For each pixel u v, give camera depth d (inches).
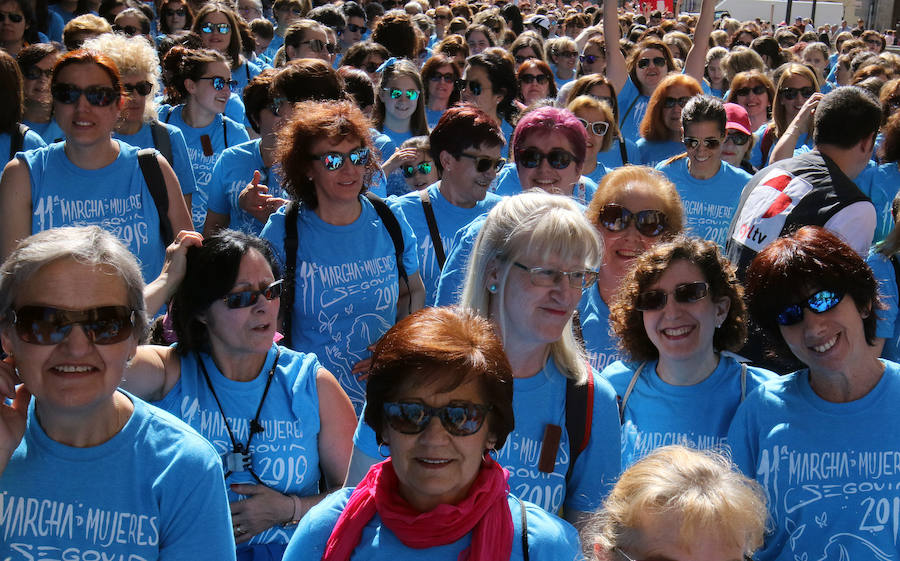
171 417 95.0
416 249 170.6
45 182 166.2
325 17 460.8
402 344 82.1
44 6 389.1
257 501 117.1
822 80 435.8
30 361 86.5
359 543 83.8
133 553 89.6
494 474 84.1
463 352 81.0
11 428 89.3
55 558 88.7
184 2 462.0
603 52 410.6
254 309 117.6
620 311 132.0
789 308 109.3
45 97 238.2
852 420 108.9
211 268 117.1
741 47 395.9
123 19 376.8
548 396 108.6
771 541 112.1
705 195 225.9
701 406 125.6
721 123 221.6
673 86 259.6
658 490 83.3
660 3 1085.1
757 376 127.2
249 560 116.6
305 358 124.6
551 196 113.0
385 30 362.6
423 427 81.0
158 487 90.6
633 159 261.7
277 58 344.2
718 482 84.0
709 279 124.8
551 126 172.1
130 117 207.6
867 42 681.6
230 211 201.8
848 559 106.9
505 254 109.3
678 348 125.1
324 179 155.4
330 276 157.9
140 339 92.7
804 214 157.9
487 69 277.6
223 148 248.2
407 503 83.8
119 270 88.0
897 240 157.0
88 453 89.9
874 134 167.8
